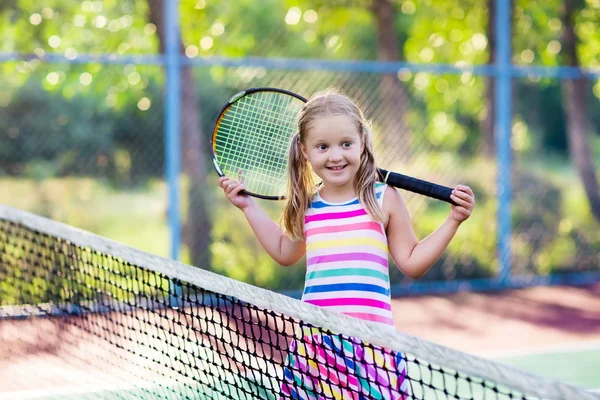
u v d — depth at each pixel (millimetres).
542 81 9828
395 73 7902
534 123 13297
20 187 11820
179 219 6465
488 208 8086
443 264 7645
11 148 12633
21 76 10234
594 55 9797
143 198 12062
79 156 12555
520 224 8445
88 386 3934
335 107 2438
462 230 8047
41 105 12750
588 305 6754
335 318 2047
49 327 5152
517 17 9906
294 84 8852
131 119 12312
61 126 12688
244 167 3053
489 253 7879
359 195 2480
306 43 15297
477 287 7516
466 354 1759
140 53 9719
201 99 10383
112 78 10031
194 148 7773
